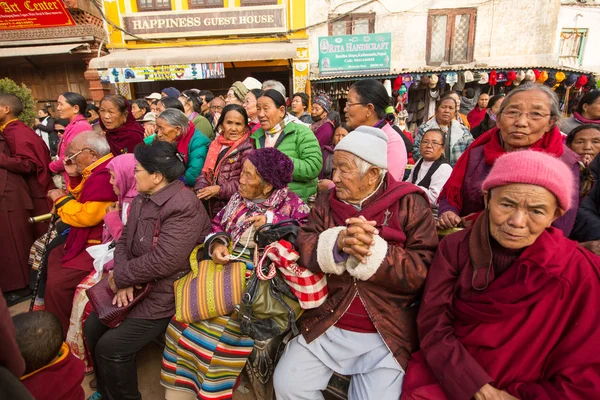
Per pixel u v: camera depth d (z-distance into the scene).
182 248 1.91
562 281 1.18
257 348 1.97
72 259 2.51
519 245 1.20
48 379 1.38
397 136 2.29
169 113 2.90
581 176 1.69
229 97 4.42
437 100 9.64
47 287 2.42
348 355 1.64
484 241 1.32
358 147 1.60
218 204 2.79
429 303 1.46
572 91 9.84
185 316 1.83
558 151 1.63
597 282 1.19
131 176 2.38
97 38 8.30
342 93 9.22
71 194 2.69
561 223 1.66
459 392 1.28
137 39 8.84
